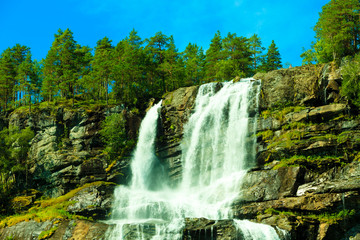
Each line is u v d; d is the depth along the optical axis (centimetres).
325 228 3697
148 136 6331
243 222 3800
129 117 6525
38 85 8900
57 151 6322
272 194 4253
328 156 4406
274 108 5203
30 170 6347
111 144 6153
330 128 4588
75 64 8675
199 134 5772
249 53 9188
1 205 5675
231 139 5344
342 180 3959
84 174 5966
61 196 5625
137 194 5388
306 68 5294
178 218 4403
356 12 6159
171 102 6438
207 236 3731
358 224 3806
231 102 5606
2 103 8931
